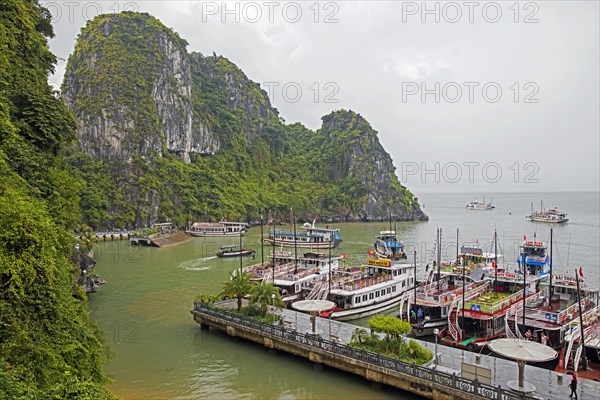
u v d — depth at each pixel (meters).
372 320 30.02
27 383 16.02
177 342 36.16
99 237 116.56
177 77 182.25
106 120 150.25
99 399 16.56
